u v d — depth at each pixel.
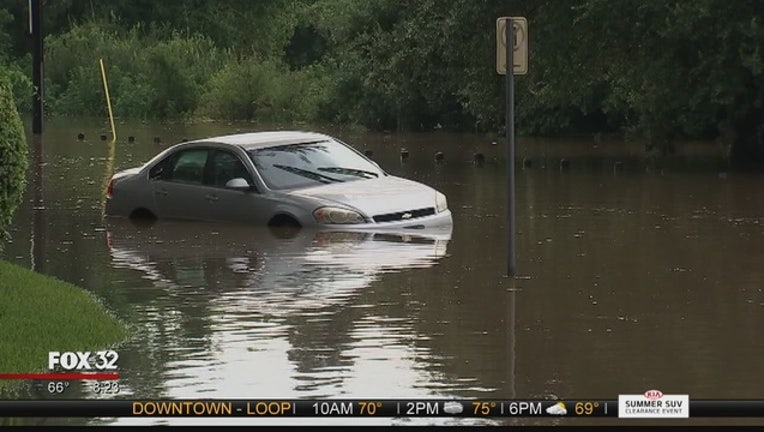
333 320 31.59
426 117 123.50
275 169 49.97
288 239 45.66
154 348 28.66
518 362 27.30
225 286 36.38
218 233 47.56
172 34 186.00
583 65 82.56
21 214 54.16
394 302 33.88
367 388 25.14
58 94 164.62
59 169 76.38
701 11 73.56
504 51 37.09
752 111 79.88
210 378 25.97
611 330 30.39
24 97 155.88
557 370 26.58
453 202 58.03
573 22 78.69
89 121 144.12
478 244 44.25
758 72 74.00
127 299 34.53
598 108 107.44
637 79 81.06
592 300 34.09
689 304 33.44
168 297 34.81
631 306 33.25
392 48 107.44
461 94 102.38
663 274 37.97
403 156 86.50
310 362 27.30
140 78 161.00
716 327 30.61
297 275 38.12
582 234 46.75
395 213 48.06
